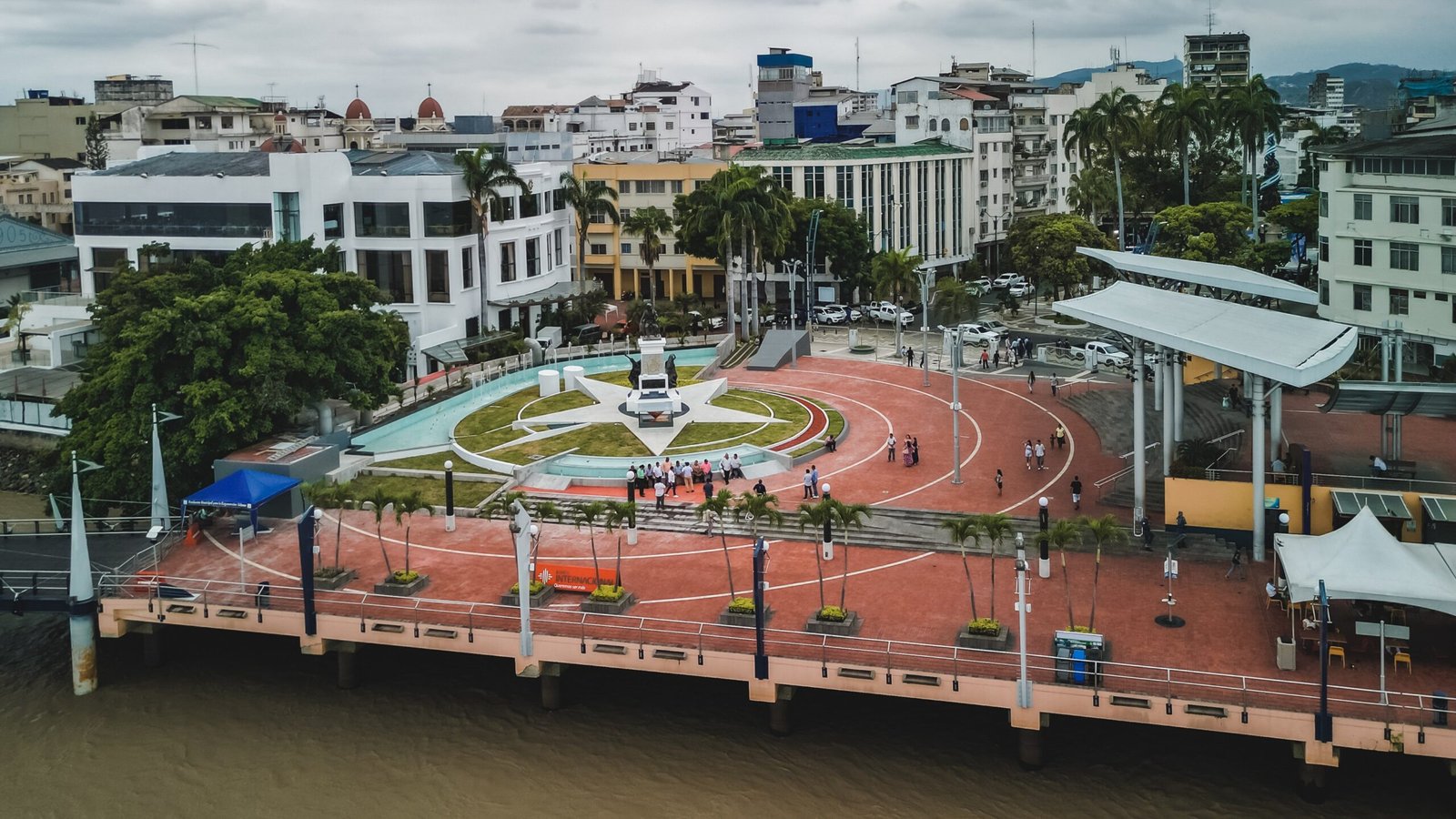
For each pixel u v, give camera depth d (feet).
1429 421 253.85
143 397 241.96
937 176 537.65
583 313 437.17
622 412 311.06
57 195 618.85
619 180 526.16
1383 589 156.25
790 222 418.51
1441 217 295.89
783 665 170.30
